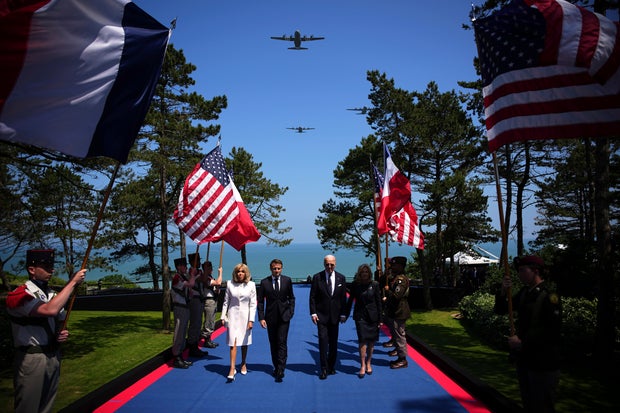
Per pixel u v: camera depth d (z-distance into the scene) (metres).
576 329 10.77
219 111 18.38
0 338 9.52
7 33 4.15
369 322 8.18
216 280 11.20
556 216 41.28
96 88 4.51
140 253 35.09
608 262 9.64
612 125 5.55
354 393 7.06
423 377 8.00
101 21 4.58
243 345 8.16
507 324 12.32
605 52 5.52
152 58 4.88
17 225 20.83
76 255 29.12
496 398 6.07
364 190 28.25
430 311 22.28
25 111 4.20
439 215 26.92
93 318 19.62
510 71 5.87
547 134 5.63
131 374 7.55
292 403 6.58
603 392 7.88
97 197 28.98
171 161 16.31
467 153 24.53
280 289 8.13
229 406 6.44
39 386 4.63
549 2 5.85
